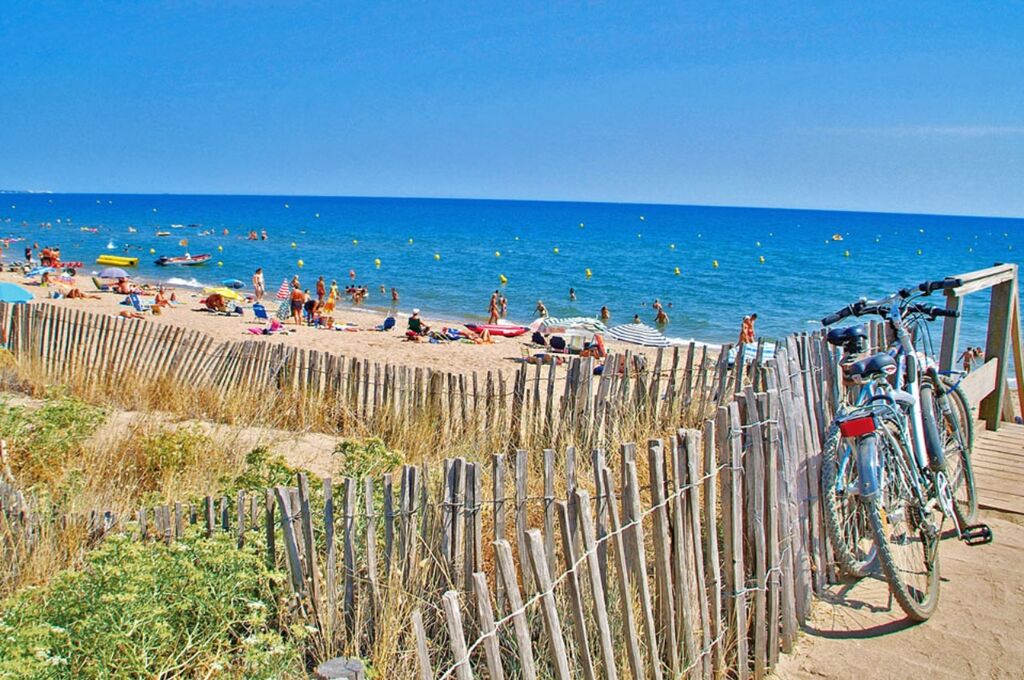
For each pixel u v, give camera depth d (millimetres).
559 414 7094
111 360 10047
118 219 126750
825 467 3613
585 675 2496
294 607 3305
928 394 4074
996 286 6340
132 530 3875
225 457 6746
